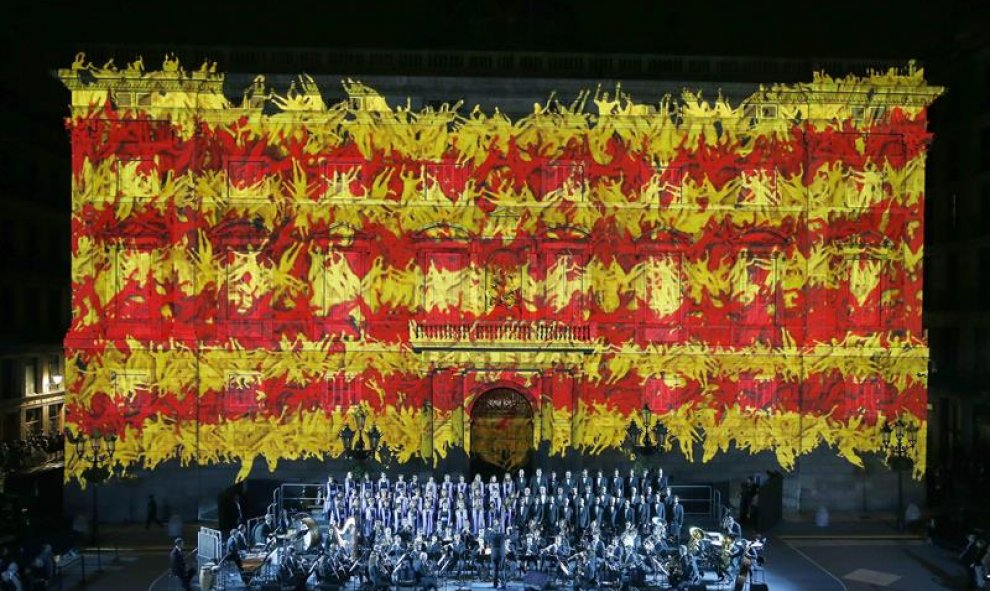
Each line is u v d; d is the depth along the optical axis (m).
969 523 44.97
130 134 49.16
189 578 37.06
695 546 38.75
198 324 49.50
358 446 45.69
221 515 45.34
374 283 49.91
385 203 49.84
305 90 49.62
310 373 49.78
